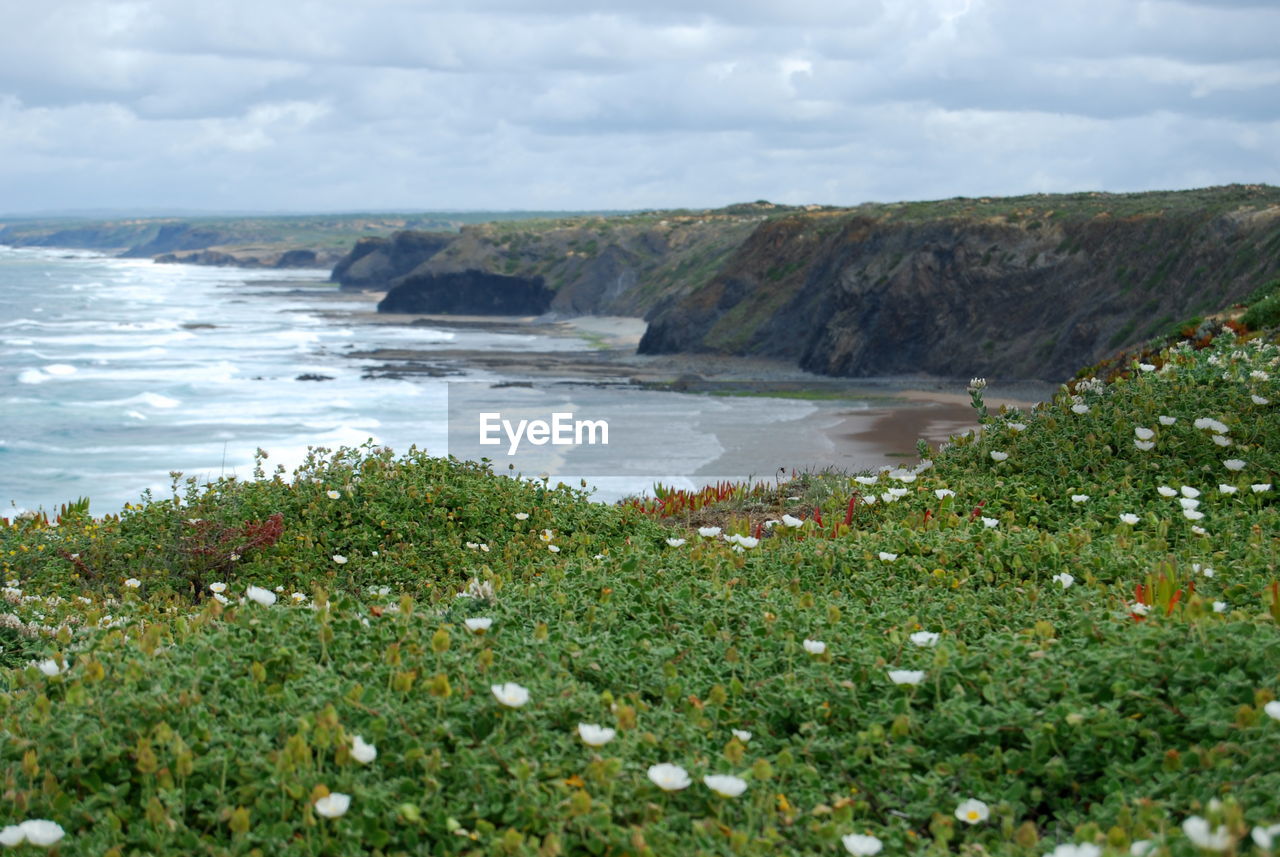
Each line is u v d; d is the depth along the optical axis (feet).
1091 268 225.15
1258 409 33.86
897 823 13.03
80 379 214.07
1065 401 37.04
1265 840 10.57
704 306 284.20
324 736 12.94
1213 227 207.21
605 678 16.61
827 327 241.76
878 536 26.81
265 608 18.70
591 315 404.57
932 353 231.30
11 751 13.82
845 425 149.48
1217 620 17.39
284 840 12.14
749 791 13.43
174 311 436.76
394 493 36.63
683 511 40.14
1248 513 26.91
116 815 12.82
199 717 14.19
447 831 12.42
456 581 30.66
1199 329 82.17
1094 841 11.72
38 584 31.35
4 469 126.93
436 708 14.40
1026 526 28.99
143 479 121.90
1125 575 22.81
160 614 25.82
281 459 131.23
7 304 454.40
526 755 13.44
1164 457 31.76
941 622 19.53
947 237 242.99
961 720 14.60
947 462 35.50
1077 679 15.40
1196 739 14.14
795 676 16.56
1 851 11.85
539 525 35.55
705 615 20.22
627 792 12.87
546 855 11.42
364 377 220.84
